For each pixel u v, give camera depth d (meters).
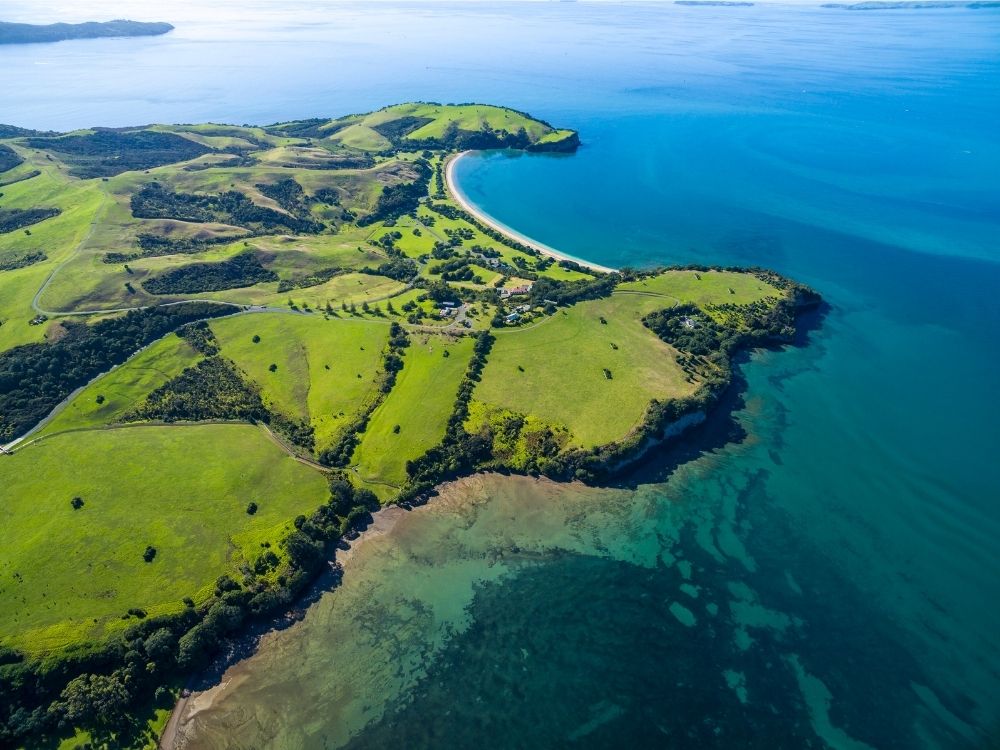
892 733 92.31
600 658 103.81
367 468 140.88
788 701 96.69
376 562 121.94
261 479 136.50
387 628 109.69
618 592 114.69
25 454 138.50
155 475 134.75
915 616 109.06
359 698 98.94
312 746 92.94
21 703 95.88
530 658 104.06
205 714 97.50
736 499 133.12
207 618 107.19
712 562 120.00
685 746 91.50
